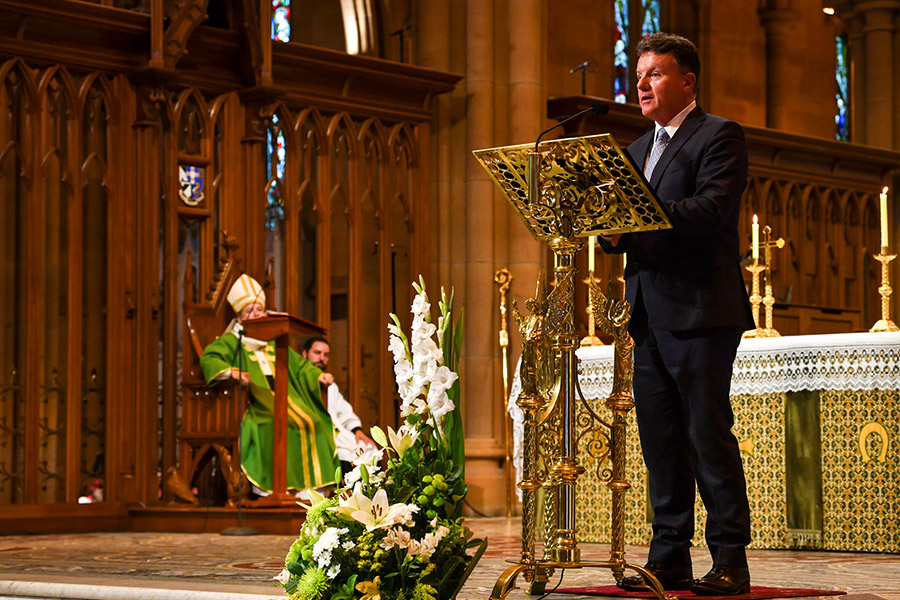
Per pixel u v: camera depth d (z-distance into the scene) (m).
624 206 4.96
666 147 5.43
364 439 12.25
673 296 5.30
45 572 6.71
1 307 12.98
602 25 16.77
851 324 13.24
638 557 8.00
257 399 11.30
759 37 18.66
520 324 5.23
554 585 6.07
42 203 11.43
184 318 11.78
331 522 4.73
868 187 18.23
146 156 11.98
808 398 8.74
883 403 8.48
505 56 14.27
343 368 13.38
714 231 5.13
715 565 5.32
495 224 14.08
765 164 16.89
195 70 12.34
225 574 6.52
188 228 12.25
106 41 11.77
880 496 8.46
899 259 18.56
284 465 10.71
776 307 12.53
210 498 12.23
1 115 12.53
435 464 4.84
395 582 4.62
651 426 5.47
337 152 13.32
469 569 4.72
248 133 12.64
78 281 11.61
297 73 12.96
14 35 11.24
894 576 6.61
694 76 5.45
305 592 4.61
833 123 19.52
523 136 14.13
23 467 11.30
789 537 8.75
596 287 5.36
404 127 13.77
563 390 5.16
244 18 12.44
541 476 5.36
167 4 11.95
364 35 14.66
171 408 11.92
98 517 11.27
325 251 13.13
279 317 10.56
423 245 13.84
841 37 20.23
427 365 4.87
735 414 9.00
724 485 5.26
